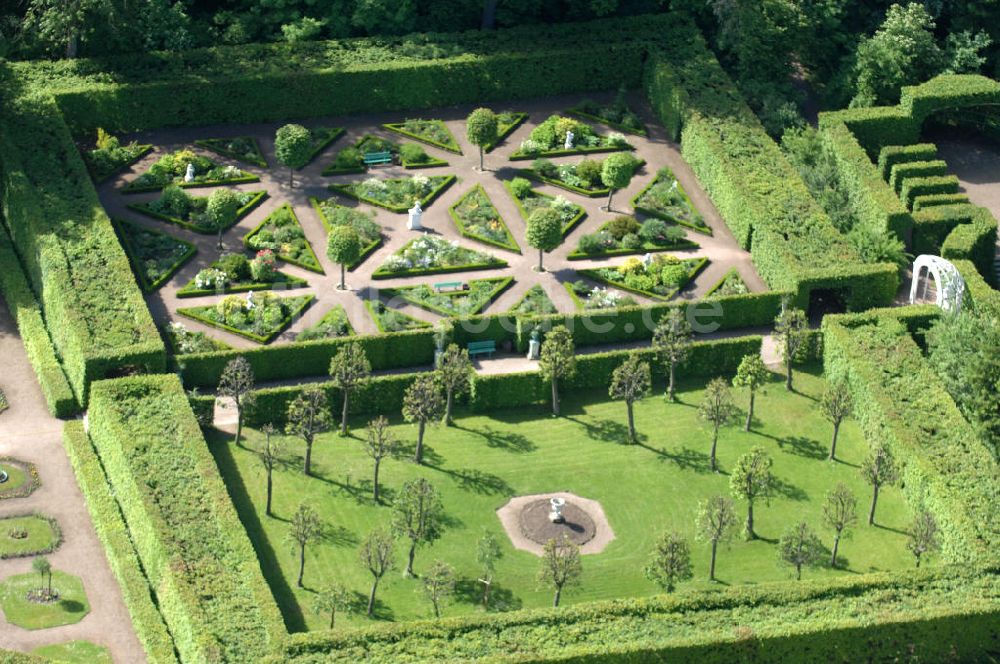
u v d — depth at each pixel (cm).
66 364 15925
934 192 18388
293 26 19462
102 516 14362
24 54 19025
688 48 19850
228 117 18950
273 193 18075
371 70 19100
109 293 16150
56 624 13612
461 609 13838
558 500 14688
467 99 19562
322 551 14288
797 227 17425
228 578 13575
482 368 16300
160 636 13325
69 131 18162
